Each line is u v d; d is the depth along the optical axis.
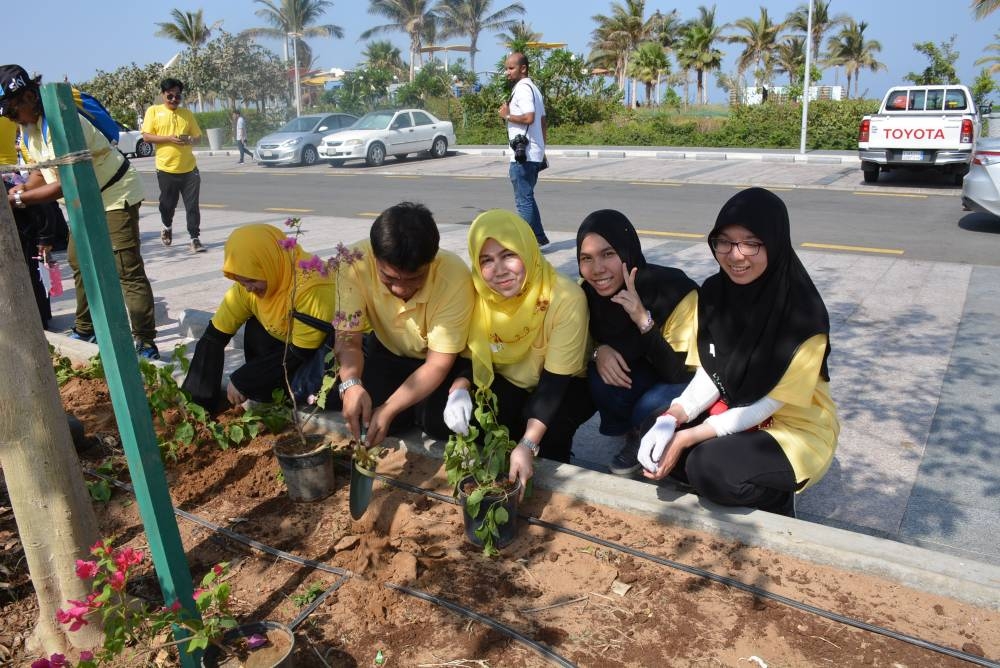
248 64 34.94
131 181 5.08
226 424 4.01
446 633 2.53
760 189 2.78
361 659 2.44
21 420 2.22
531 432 3.09
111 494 3.45
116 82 32.91
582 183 15.22
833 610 2.54
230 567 2.92
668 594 2.66
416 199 13.85
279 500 3.36
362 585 2.77
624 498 3.09
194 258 9.15
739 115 23.98
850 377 4.88
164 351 5.63
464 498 2.96
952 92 14.16
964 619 2.48
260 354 4.10
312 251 9.36
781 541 2.79
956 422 4.21
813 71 37.03
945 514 3.36
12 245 2.11
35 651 2.58
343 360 3.28
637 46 52.47
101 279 1.97
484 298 3.17
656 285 3.24
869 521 3.33
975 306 6.29
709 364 3.00
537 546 2.96
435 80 34.75
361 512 3.04
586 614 2.59
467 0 51.50
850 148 21.23
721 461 2.84
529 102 8.27
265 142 21.89
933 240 8.92
